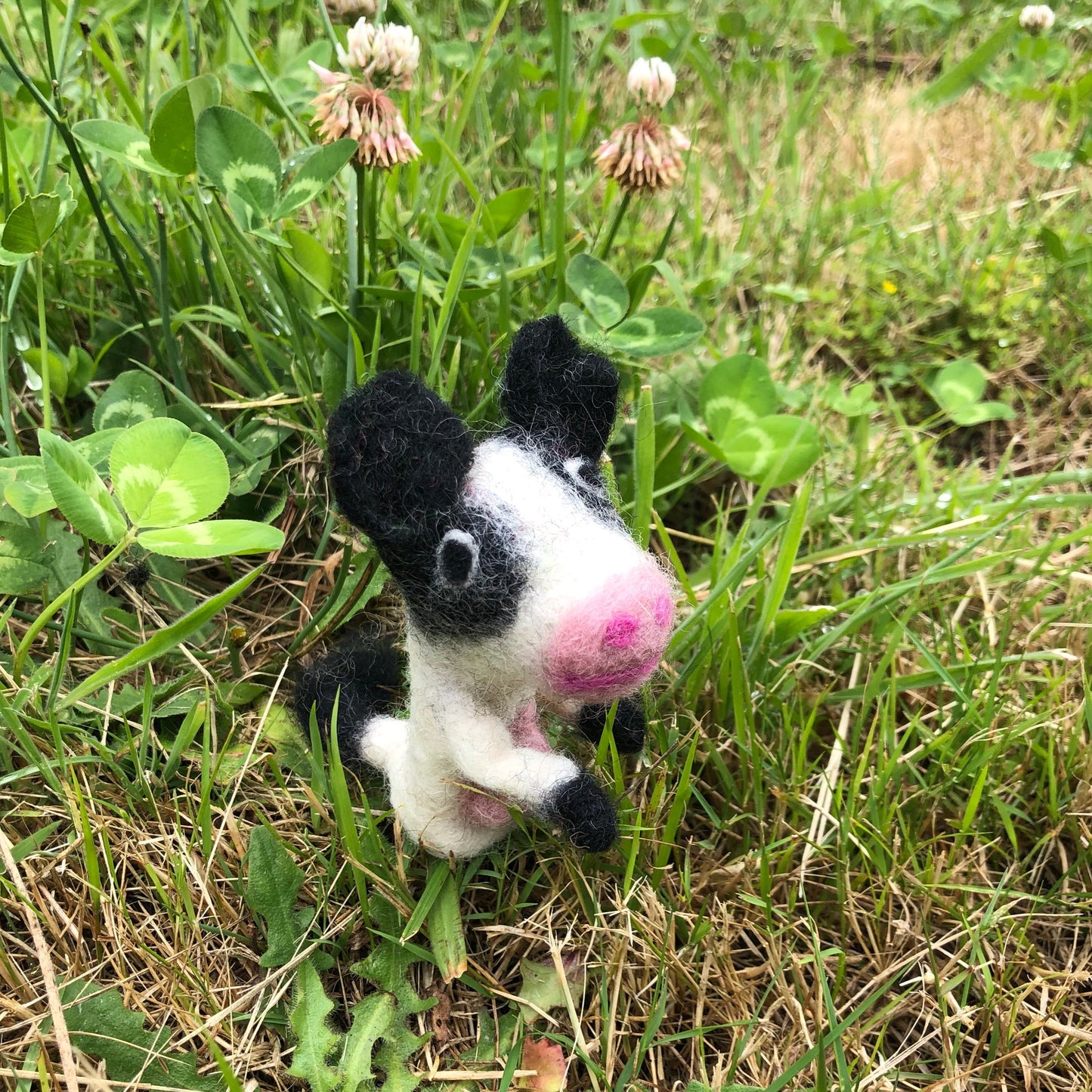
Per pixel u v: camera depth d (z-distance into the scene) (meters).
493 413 0.24
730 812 0.22
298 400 0.24
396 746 0.19
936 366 0.33
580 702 0.17
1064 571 0.26
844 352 0.33
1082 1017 0.20
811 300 0.34
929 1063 0.19
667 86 0.23
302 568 0.25
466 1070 0.18
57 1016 0.16
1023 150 0.43
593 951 0.19
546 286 0.27
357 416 0.15
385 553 0.16
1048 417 0.32
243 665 0.23
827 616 0.23
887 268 0.35
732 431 0.27
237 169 0.22
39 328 0.26
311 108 0.28
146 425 0.18
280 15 0.40
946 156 0.43
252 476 0.24
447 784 0.18
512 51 0.40
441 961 0.18
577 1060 0.18
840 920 0.20
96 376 0.27
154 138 0.21
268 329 0.26
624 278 0.33
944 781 0.22
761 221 0.37
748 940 0.20
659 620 0.15
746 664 0.23
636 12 0.42
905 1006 0.20
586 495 0.16
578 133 0.34
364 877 0.19
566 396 0.17
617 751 0.20
